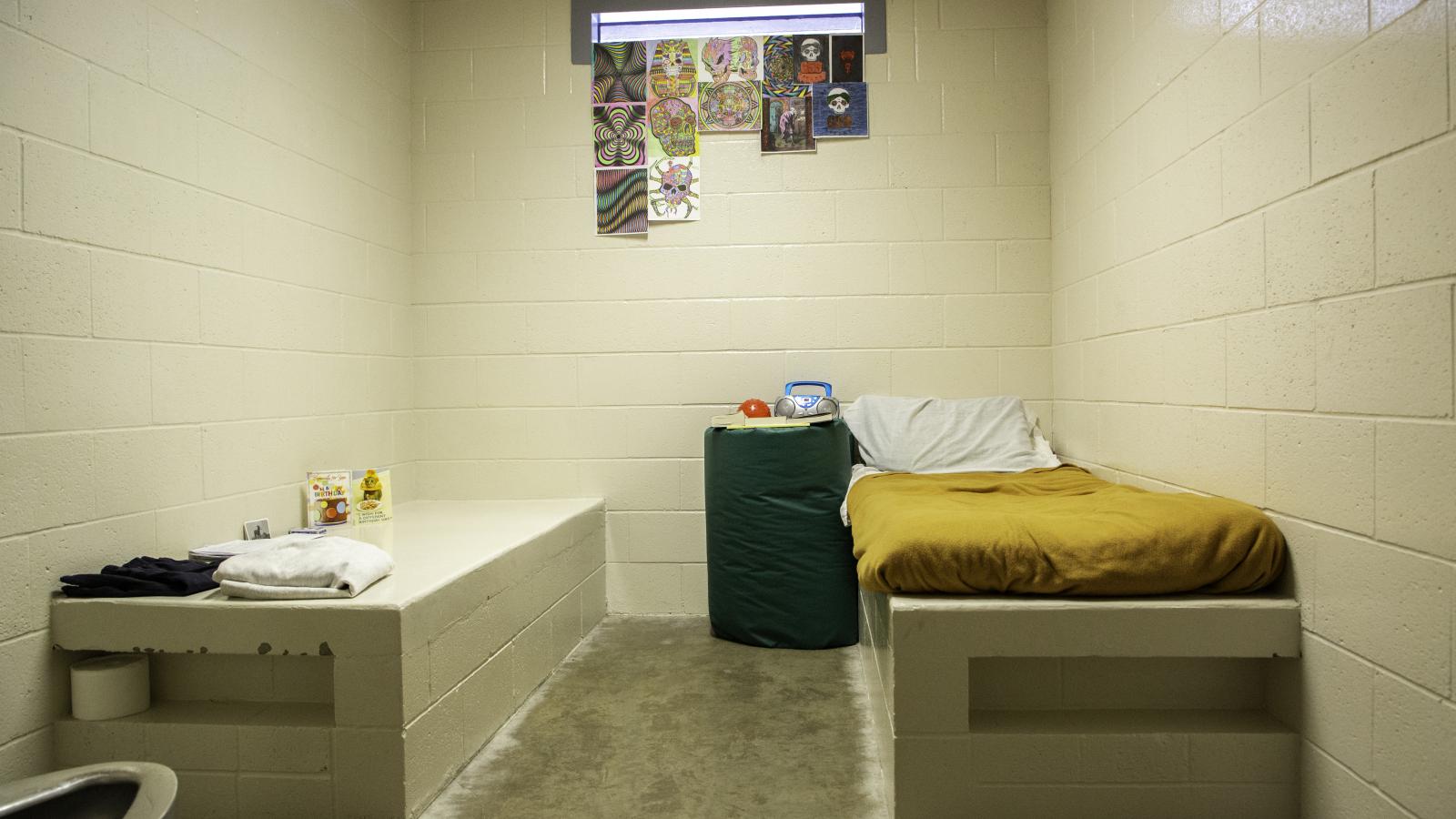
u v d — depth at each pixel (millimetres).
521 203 3785
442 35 3795
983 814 1853
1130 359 2771
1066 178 3426
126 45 2174
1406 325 1495
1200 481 2287
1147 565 1850
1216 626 1839
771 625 3240
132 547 2189
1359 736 1634
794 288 3719
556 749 2314
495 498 3801
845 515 2973
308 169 3010
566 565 3170
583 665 3047
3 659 1836
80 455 2031
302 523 2957
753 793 2055
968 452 3375
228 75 2578
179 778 1939
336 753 1903
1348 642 1664
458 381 3811
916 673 1854
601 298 3775
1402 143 1496
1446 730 1414
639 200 3756
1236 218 2086
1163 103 2500
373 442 3467
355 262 3340
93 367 2066
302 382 2967
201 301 2449
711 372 3748
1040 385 3654
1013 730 1868
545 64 3783
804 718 2521
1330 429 1714
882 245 3693
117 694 1971
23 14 1881
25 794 1446
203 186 2459
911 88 3686
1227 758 1838
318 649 1904
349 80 3305
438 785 2053
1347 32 1646
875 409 3572
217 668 2074
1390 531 1541
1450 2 1379
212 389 2494
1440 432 1421
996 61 3662
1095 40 3068
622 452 3781
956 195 3674
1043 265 3648
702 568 3766
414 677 1946
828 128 3697
